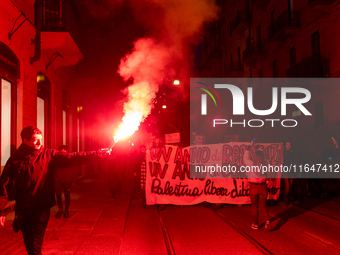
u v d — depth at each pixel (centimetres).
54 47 1123
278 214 820
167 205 984
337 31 1650
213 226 704
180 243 575
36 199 356
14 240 553
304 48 1981
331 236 608
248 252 522
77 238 585
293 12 2036
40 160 362
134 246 560
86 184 1534
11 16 861
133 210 905
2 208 352
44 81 1190
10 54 873
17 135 924
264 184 667
